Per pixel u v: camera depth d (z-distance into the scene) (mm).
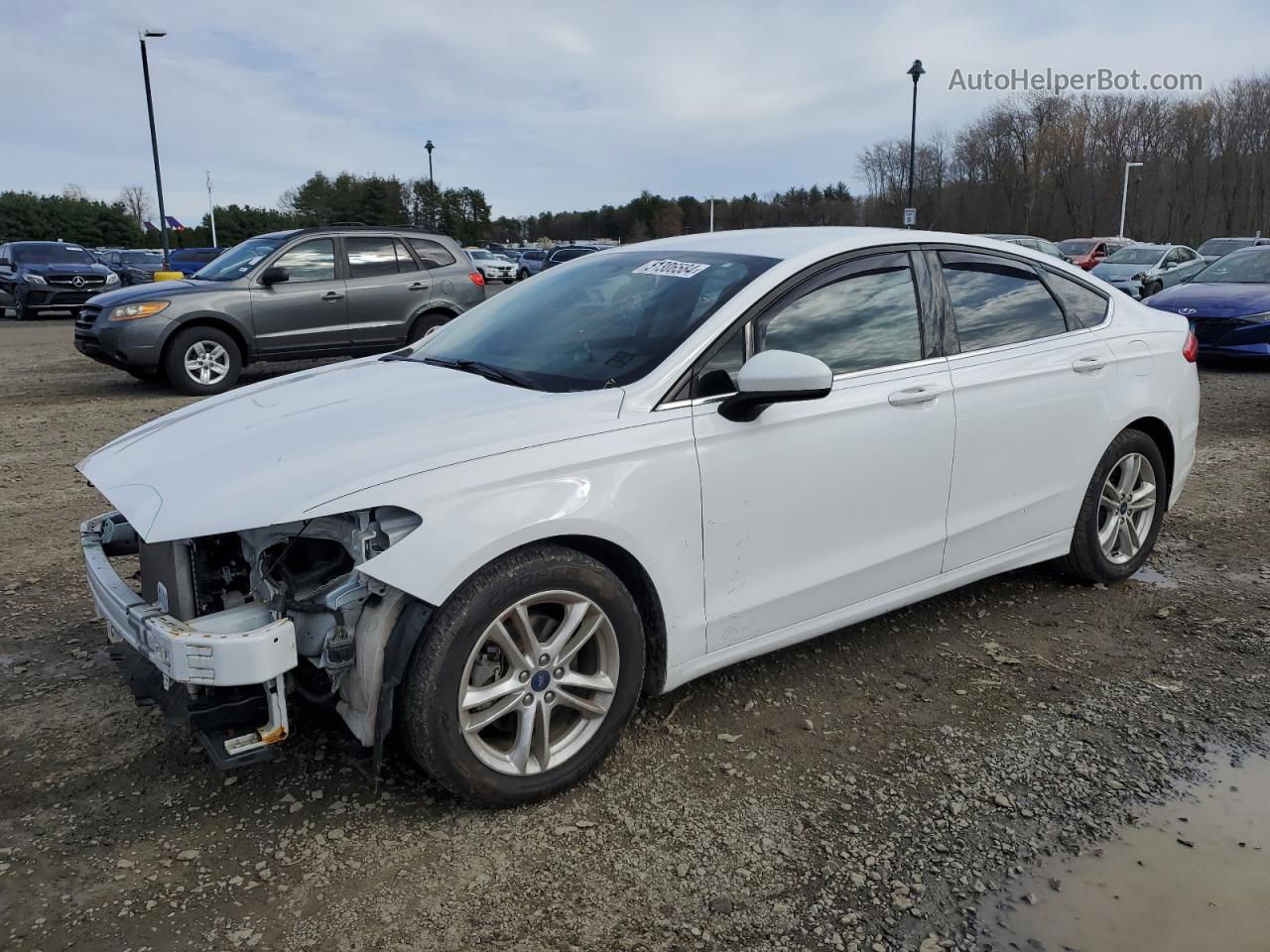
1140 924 2381
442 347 3859
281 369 12609
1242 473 6660
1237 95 54375
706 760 3094
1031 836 2717
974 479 3799
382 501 2504
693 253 3693
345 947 2289
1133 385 4375
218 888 2486
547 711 2824
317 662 2686
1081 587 4574
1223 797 2898
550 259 30844
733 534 3123
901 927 2367
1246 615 4230
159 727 3266
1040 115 56250
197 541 2676
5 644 3904
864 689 3568
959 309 3828
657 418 2959
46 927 2338
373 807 2826
